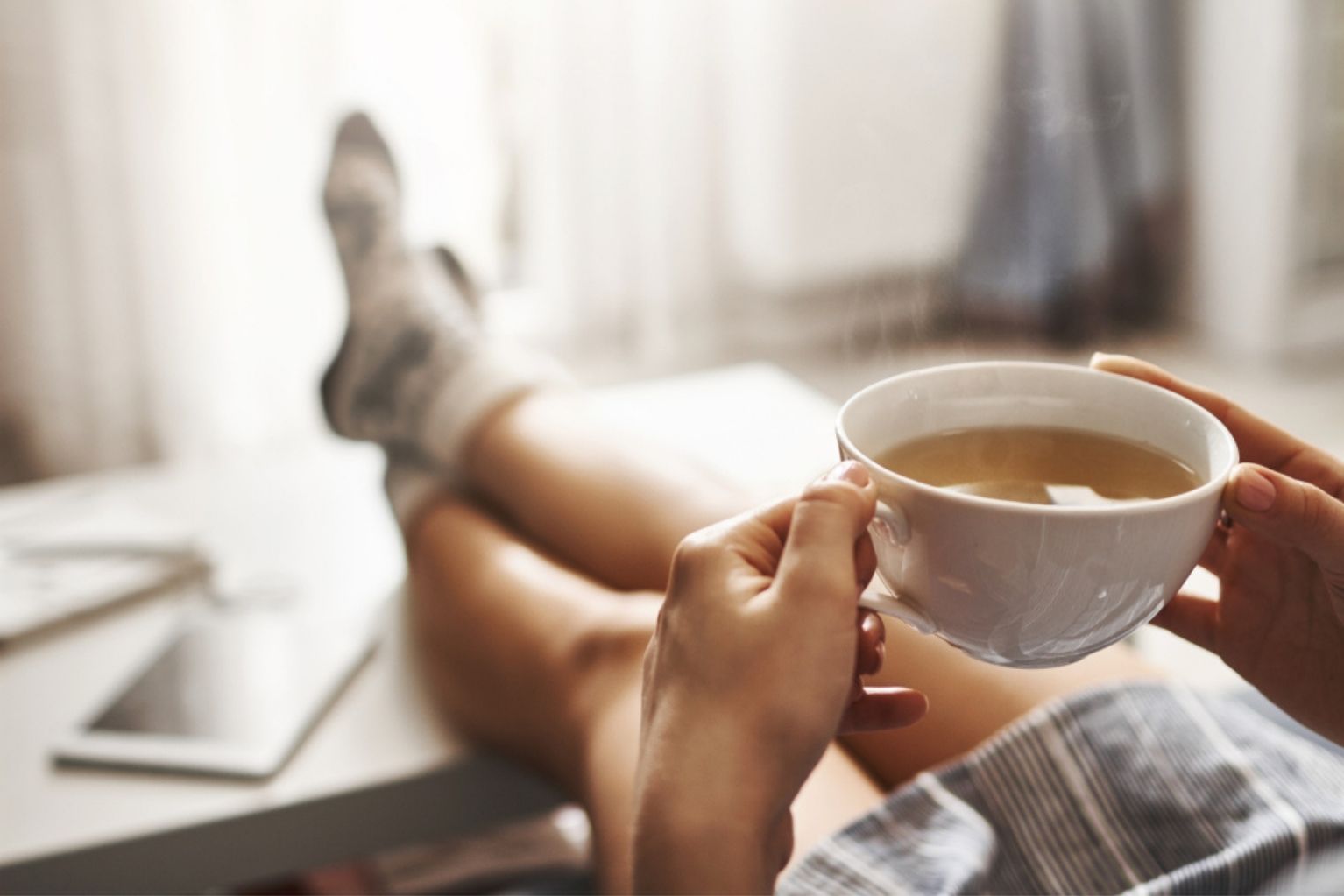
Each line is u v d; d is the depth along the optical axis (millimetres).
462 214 2291
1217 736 683
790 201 2504
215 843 859
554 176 2371
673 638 424
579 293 2459
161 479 1431
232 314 2145
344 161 1521
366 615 1105
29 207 1977
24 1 1887
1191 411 445
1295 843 604
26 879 824
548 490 1036
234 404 2186
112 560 1186
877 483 410
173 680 997
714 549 427
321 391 1346
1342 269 2502
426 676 1016
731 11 2357
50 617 1093
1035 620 402
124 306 2070
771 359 2590
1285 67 2318
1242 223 2449
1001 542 383
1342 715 538
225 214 2098
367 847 903
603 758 763
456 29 2178
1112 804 676
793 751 397
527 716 881
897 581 427
